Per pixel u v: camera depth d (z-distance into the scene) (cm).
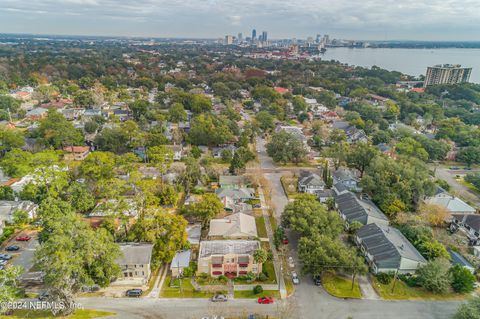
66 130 12338
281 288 6081
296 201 7662
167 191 8912
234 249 6575
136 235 6731
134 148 13012
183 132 14325
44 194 8400
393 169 9256
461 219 8088
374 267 6500
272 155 12262
